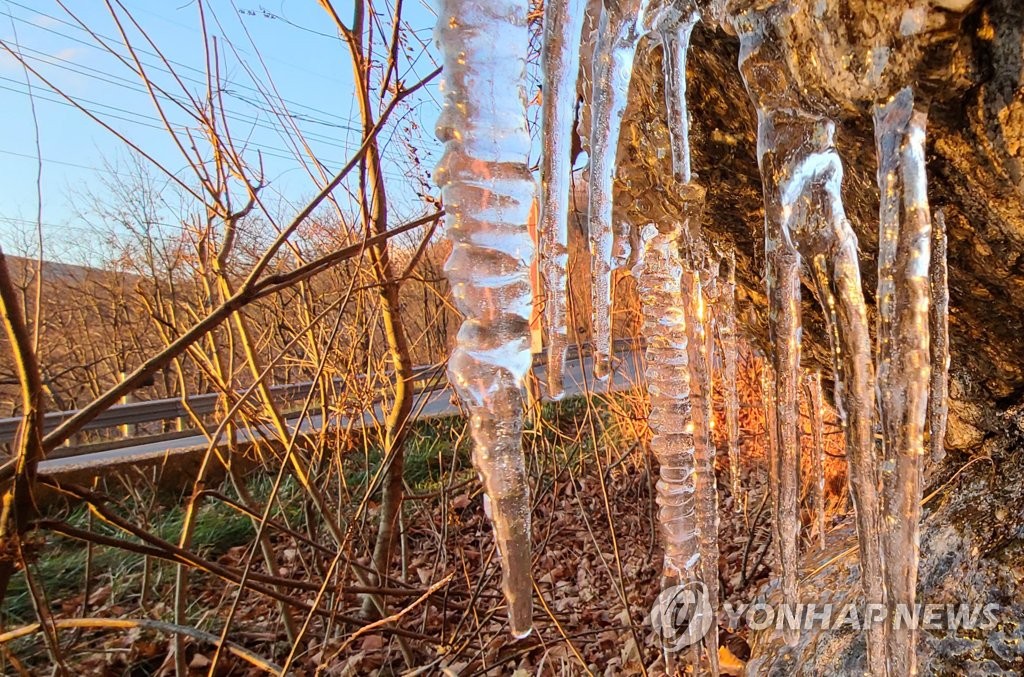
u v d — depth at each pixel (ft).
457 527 4.48
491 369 1.10
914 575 0.96
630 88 1.49
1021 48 0.89
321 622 3.71
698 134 1.48
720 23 1.13
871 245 1.38
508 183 1.05
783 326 1.23
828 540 2.55
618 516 4.79
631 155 1.60
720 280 1.83
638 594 3.70
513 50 1.03
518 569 1.19
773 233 1.17
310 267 2.21
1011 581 1.50
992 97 0.96
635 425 4.89
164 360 1.95
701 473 1.70
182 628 2.35
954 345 1.69
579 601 3.76
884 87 0.96
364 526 4.07
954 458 2.00
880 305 0.96
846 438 1.08
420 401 3.62
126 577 4.21
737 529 4.25
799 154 1.07
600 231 1.41
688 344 1.66
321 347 3.90
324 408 3.67
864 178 1.23
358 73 2.68
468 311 1.09
